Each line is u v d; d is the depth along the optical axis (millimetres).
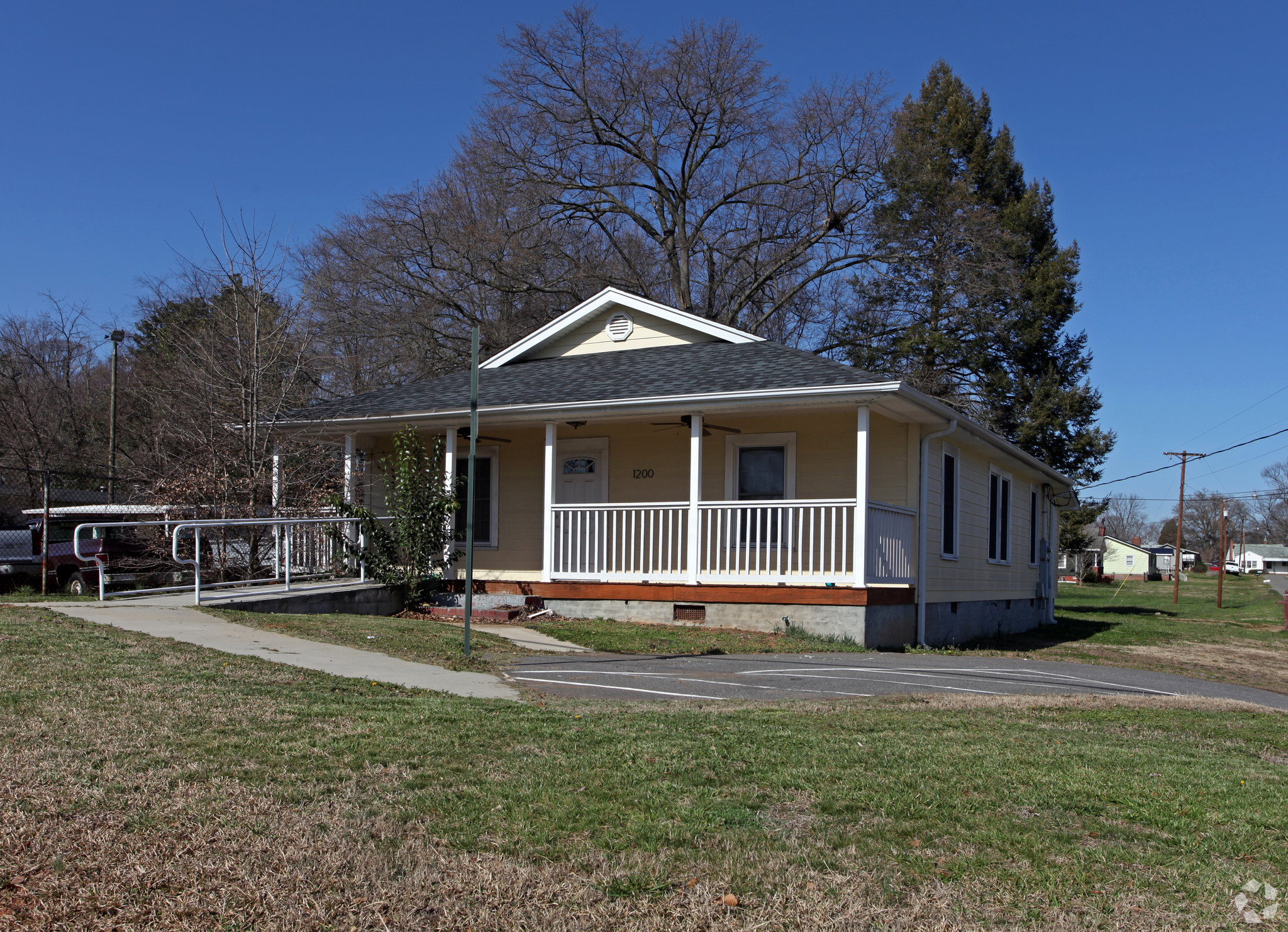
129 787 5289
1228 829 5215
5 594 18203
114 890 4156
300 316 31375
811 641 13570
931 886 4348
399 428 17344
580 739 6602
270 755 5969
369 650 10594
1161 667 15391
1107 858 4746
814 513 14430
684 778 5773
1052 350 38906
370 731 6605
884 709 8477
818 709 8273
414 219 34875
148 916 3984
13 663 8227
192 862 4414
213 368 19250
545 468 16016
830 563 15711
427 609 15508
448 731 6695
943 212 35594
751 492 16562
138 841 4613
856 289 37125
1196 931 4008
